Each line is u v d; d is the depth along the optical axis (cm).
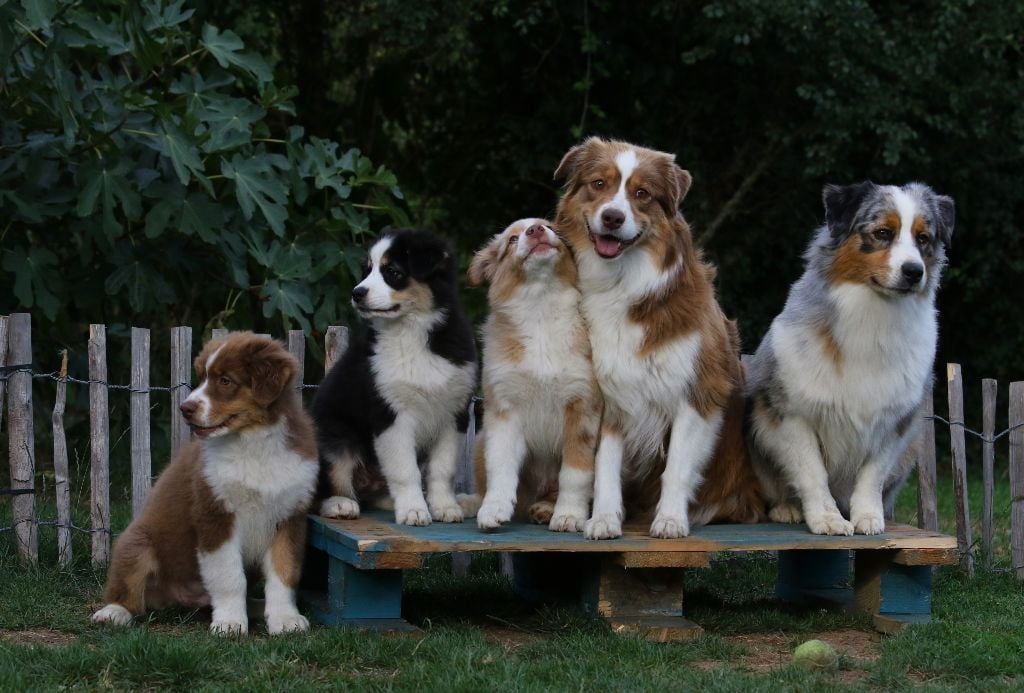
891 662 562
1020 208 973
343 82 935
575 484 588
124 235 698
